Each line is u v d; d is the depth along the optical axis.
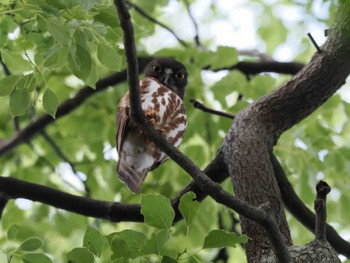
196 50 15.68
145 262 8.17
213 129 16.06
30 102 9.76
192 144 16.00
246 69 16.95
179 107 11.62
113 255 8.09
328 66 10.80
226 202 7.82
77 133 17.94
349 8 10.88
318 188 7.90
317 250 7.92
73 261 8.08
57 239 16.61
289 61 17.09
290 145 14.73
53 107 9.74
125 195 16.02
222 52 15.38
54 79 16.91
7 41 10.65
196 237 15.09
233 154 9.98
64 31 9.20
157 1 16.97
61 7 9.25
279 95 10.79
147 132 8.35
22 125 18.34
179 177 15.70
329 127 15.63
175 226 15.55
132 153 10.71
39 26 9.74
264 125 10.52
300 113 10.81
